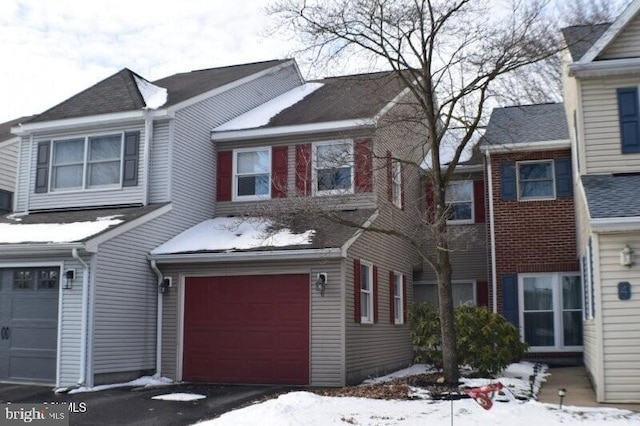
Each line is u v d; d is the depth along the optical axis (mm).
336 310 13883
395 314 17875
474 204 20328
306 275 14250
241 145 17578
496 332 13273
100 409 10898
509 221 17844
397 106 17594
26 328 13859
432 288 20906
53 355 13531
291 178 16812
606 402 10602
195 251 14656
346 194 15031
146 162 15859
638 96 12594
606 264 10883
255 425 8930
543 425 8867
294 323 14180
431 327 14508
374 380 14695
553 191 17703
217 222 16734
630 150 12477
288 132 16750
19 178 17125
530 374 14484
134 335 14406
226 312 14711
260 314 14461
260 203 16031
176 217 15938
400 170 17547
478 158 20266
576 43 12883
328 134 16594
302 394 10977
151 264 14898
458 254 20375
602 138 12633
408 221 19328
